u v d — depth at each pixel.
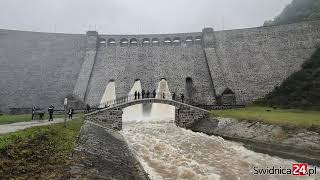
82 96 78.81
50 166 19.08
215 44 93.50
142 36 99.12
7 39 93.69
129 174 22.56
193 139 41.22
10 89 78.25
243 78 80.38
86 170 19.72
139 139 42.38
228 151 33.56
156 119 72.12
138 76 85.62
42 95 78.12
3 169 16.69
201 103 75.19
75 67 89.12
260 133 41.31
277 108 63.22
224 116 54.28
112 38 99.44
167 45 97.94
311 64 76.06
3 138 22.52
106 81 84.50
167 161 28.27
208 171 24.64
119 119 56.06
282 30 88.38
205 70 86.12
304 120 40.06
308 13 108.94
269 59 83.12
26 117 50.81
